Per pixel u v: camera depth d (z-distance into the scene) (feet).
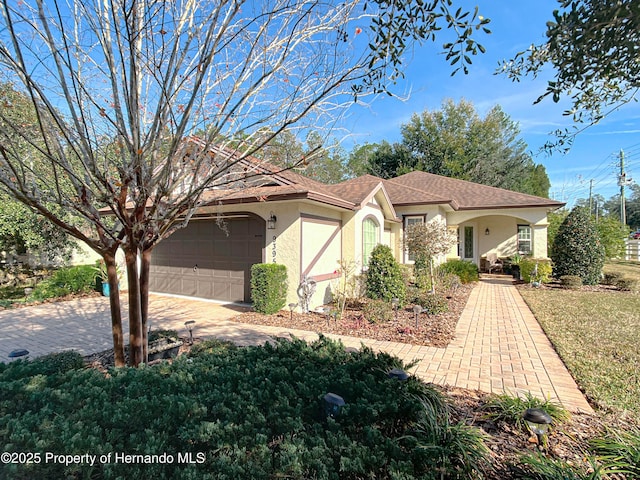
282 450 7.00
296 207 31.07
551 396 14.46
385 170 117.29
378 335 24.06
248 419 8.09
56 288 39.17
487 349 20.95
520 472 8.91
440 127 112.78
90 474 6.54
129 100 11.02
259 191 29.12
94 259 54.70
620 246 64.18
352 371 11.10
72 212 12.50
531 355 19.77
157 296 40.32
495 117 113.09
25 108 12.23
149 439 7.23
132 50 10.18
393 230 53.21
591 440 10.54
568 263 47.73
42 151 10.10
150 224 13.25
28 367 11.91
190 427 7.75
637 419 12.28
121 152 11.79
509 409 12.01
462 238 66.74
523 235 64.64
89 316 30.96
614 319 27.63
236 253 35.70
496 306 34.22
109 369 11.40
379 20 7.98
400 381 10.34
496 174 115.65
